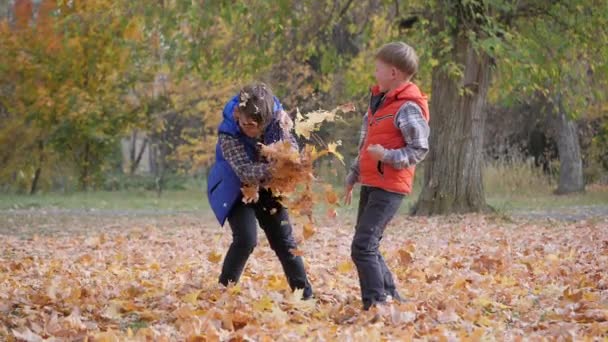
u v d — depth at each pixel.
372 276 5.73
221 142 5.87
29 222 17.30
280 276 7.29
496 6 16.05
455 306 5.98
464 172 17.94
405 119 5.62
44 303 6.25
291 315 5.72
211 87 26.64
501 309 6.25
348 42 22.58
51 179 32.31
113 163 34.81
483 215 17.17
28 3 25.11
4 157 28.80
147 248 11.59
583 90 19.36
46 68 25.44
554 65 17.91
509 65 16.67
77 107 26.34
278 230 6.20
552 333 5.26
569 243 11.52
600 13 17.16
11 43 25.17
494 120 33.94
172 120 30.59
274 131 5.89
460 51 17.56
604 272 8.18
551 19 17.94
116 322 5.68
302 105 24.17
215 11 16.95
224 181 6.02
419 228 14.77
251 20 18.19
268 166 5.59
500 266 8.42
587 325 5.51
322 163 20.14
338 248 10.72
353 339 4.81
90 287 6.92
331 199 5.55
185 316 5.52
